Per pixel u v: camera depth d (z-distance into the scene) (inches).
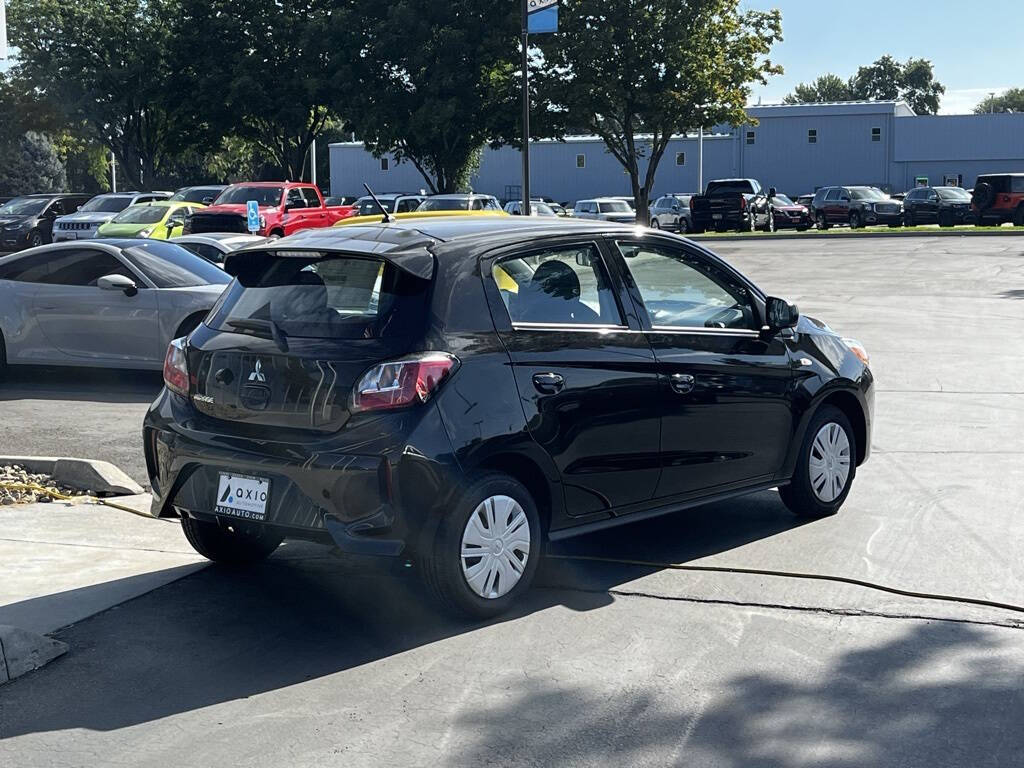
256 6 1915.6
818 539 254.2
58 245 475.8
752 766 149.3
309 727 162.9
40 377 496.1
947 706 167.2
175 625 203.8
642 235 239.3
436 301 200.7
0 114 2048.5
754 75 1692.9
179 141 2046.0
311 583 227.5
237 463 200.7
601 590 221.5
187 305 454.3
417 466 192.1
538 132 1763.0
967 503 282.8
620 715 165.3
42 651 186.4
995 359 523.2
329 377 195.5
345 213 1256.2
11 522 273.1
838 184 2780.5
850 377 273.9
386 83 1845.5
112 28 1950.1
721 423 244.1
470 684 177.3
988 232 1593.3
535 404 208.2
